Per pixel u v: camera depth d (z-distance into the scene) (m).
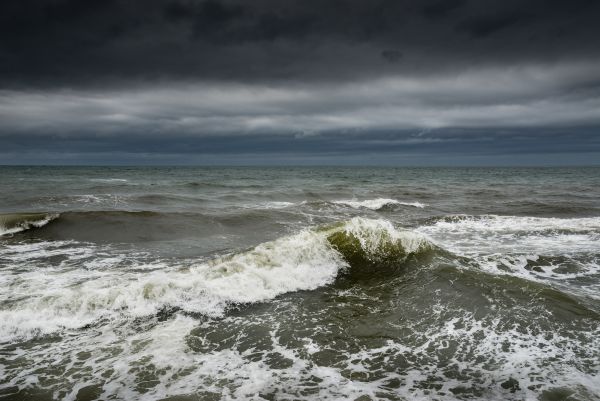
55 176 49.78
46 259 10.11
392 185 39.88
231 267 8.12
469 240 13.02
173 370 4.90
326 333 6.02
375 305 7.18
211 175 62.91
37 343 5.55
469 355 5.35
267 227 15.16
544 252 11.03
